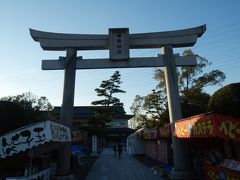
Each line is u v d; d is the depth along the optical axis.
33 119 19.67
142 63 19.00
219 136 9.23
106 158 37.12
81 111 73.50
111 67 18.98
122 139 75.38
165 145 25.44
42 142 11.27
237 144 12.16
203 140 15.80
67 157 17.89
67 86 18.44
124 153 47.06
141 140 41.28
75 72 18.86
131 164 28.48
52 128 11.71
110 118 49.06
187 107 23.05
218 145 13.86
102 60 19.05
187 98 26.95
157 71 33.78
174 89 18.67
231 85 11.59
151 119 36.06
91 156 40.12
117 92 50.75
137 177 19.52
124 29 19.06
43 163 15.70
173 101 18.50
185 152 17.66
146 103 35.25
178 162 17.56
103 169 24.64
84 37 19.06
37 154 14.49
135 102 40.47
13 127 15.50
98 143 50.09
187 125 12.75
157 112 35.16
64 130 14.53
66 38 18.98
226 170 11.56
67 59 18.78
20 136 11.32
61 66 18.81
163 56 19.12
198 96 26.73
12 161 12.88
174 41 19.22
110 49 18.88
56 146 16.53
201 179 16.59
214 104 11.76
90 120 46.53
